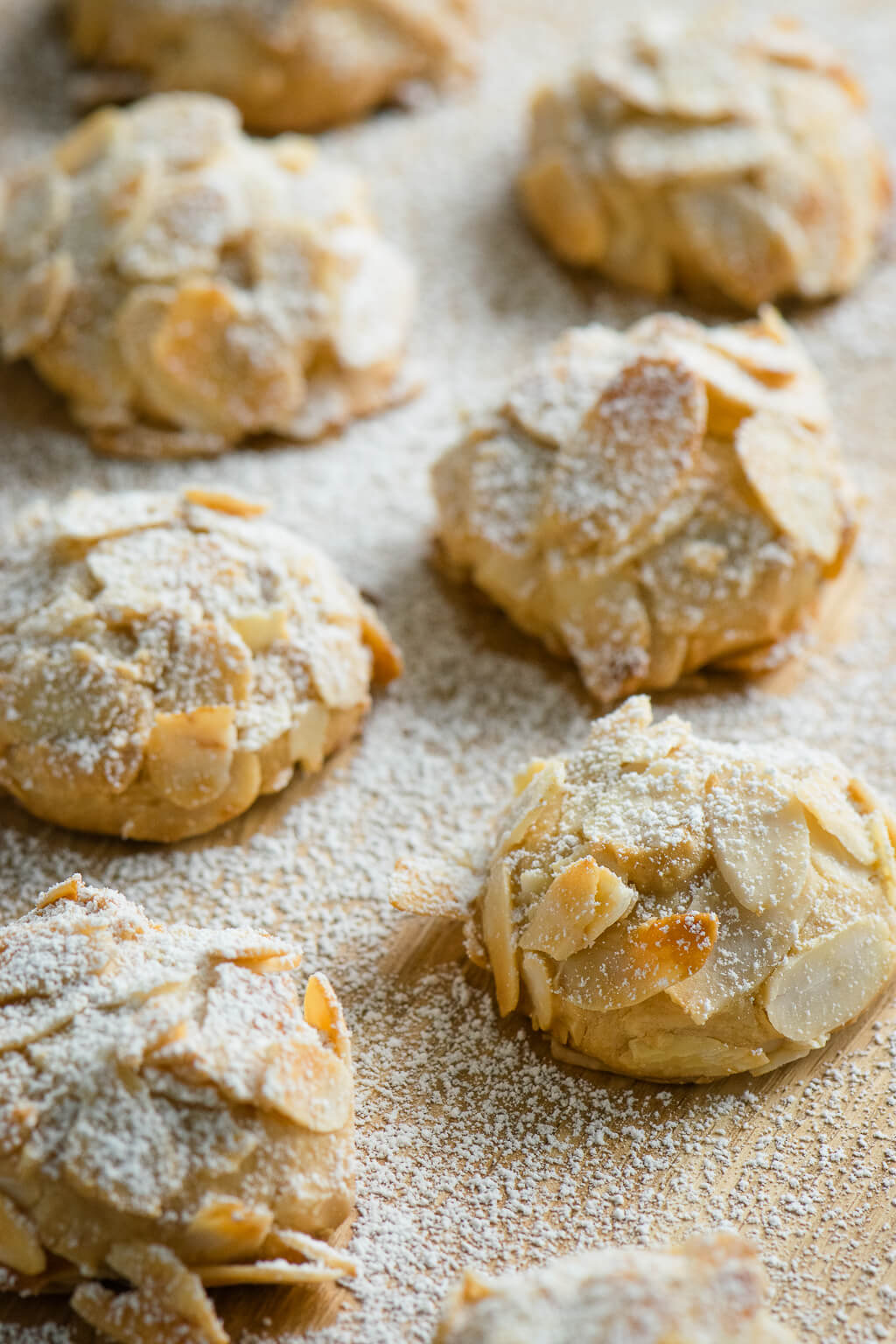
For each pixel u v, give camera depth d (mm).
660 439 352
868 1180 315
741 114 404
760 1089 323
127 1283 302
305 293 387
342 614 352
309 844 346
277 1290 308
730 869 318
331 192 398
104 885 342
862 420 393
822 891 321
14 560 352
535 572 358
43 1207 299
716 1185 315
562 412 361
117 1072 301
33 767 340
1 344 396
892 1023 328
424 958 335
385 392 395
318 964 334
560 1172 317
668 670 355
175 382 383
